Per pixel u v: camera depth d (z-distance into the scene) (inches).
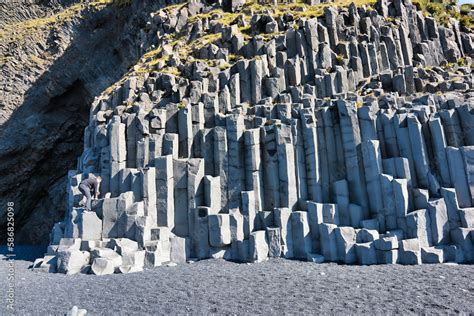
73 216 532.4
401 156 520.1
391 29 706.8
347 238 456.4
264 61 682.8
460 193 476.4
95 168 616.4
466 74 644.1
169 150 582.6
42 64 1261.1
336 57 689.0
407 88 626.5
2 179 1221.7
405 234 462.0
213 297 314.2
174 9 1023.0
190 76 701.9
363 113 544.4
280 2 935.0
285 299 301.7
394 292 310.0
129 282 382.9
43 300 332.2
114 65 1293.1
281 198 537.0
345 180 518.9
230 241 501.7
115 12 1274.6
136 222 505.4
